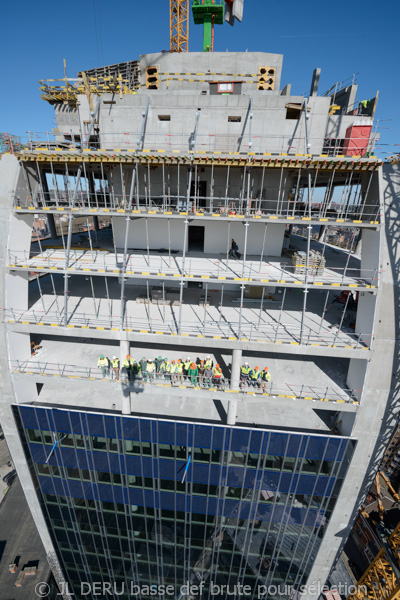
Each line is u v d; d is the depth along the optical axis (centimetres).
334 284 1638
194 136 1775
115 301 2177
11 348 1869
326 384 1914
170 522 2105
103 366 1838
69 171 2589
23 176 1802
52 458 2030
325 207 1756
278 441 1770
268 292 2441
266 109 1881
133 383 1806
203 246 2461
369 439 1764
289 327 1869
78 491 2105
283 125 1909
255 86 2573
